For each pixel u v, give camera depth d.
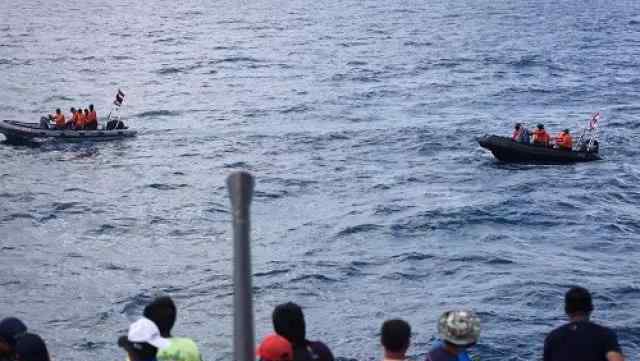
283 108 88.44
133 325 11.77
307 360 11.21
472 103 91.00
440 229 48.06
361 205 53.47
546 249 44.62
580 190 56.44
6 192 56.31
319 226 49.12
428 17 193.25
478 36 154.62
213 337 34.12
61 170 62.53
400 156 67.31
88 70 117.75
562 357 12.80
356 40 149.62
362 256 43.59
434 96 95.12
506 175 60.75
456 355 11.59
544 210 51.50
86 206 53.09
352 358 32.41
